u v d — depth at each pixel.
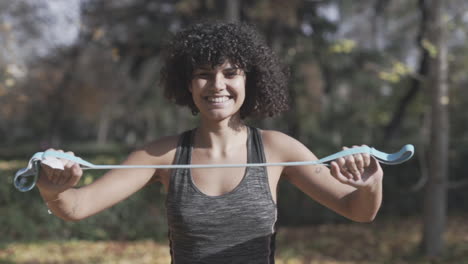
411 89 11.62
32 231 7.37
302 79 14.05
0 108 7.02
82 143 36.72
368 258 6.78
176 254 1.92
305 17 14.52
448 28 6.39
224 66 1.94
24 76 6.85
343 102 19.58
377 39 18.09
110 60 15.41
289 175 2.04
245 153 1.98
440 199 6.56
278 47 13.91
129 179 1.97
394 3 14.43
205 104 1.94
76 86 15.49
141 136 34.94
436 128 6.44
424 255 6.60
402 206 10.23
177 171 1.94
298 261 6.58
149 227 7.96
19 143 27.95
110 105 24.64
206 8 12.91
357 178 1.73
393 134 12.68
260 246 1.88
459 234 8.17
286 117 14.87
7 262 6.19
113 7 12.48
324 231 8.77
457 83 11.32
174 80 2.22
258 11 12.78
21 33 8.39
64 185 1.71
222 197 1.86
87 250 7.00
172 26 13.48
